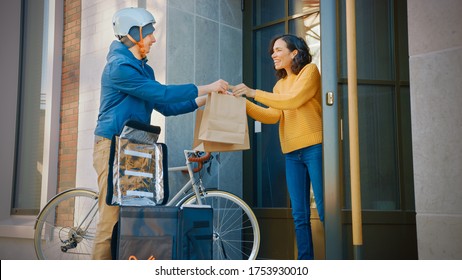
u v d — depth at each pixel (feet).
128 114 10.27
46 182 15.56
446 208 8.88
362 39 10.43
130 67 10.26
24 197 17.39
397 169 10.23
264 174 14.62
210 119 10.85
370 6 10.62
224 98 11.05
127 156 9.68
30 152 17.44
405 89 10.60
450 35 9.05
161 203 10.23
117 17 10.69
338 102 10.22
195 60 14.01
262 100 11.09
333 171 10.07
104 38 14.83
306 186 11.47
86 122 15.05
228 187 14.49
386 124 10.30
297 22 14.28
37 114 17.38
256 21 15.11
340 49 10.28
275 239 14.11
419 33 9.36
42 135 17.08
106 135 10.16
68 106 15.70
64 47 16.10
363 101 10.25
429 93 9.18
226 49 14.82
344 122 10.17
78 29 15.66
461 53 8.94
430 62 9.21
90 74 15.12
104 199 10.09
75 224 14.38
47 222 13.58
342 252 9.90
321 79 10.29
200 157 12.83
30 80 17.83
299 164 11.48
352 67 9.96
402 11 10.80
